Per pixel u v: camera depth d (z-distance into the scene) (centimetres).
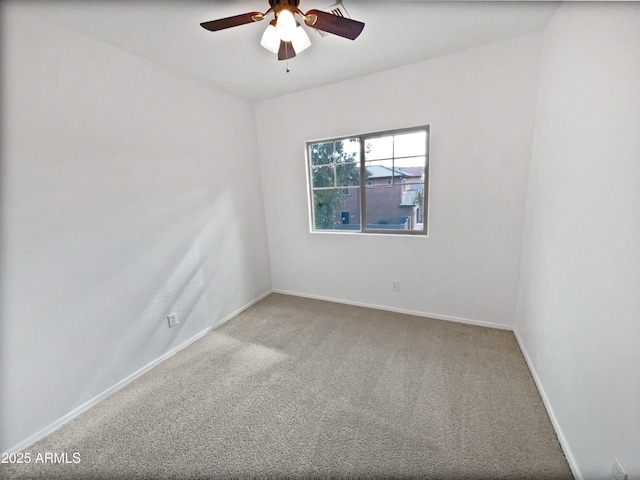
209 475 138
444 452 143
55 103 165
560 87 166
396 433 156
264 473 138
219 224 289
